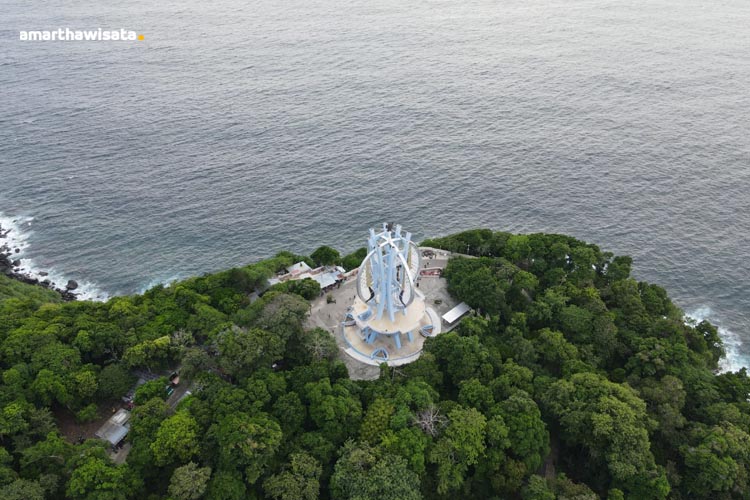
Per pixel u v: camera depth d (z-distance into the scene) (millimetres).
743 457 94125
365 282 120562
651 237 169625
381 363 111125
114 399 105500
